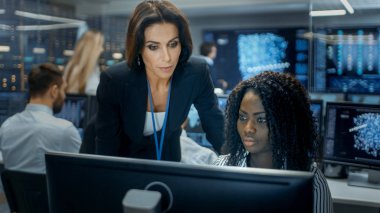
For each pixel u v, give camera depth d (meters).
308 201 0.72
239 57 7.79
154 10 1.31
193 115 2.33
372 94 2.49
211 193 0.77
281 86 1.08
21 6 3.47
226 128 1.19
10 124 2.16
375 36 2.45
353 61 2.52
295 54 7.42
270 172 0.74
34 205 1.43
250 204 0.75
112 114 1.57
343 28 2.52
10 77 3.20
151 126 1.58
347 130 2.22
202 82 1.59
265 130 1.07
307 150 1.08
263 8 6.67
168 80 1.51
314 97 2.64
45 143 2.09
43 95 2.16
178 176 0.78
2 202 2.17
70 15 4.57
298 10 7.05
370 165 2.15
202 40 8.00
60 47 4.25
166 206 0.79
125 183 0.82
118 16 5.45
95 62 3.68
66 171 0.87
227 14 7.62
